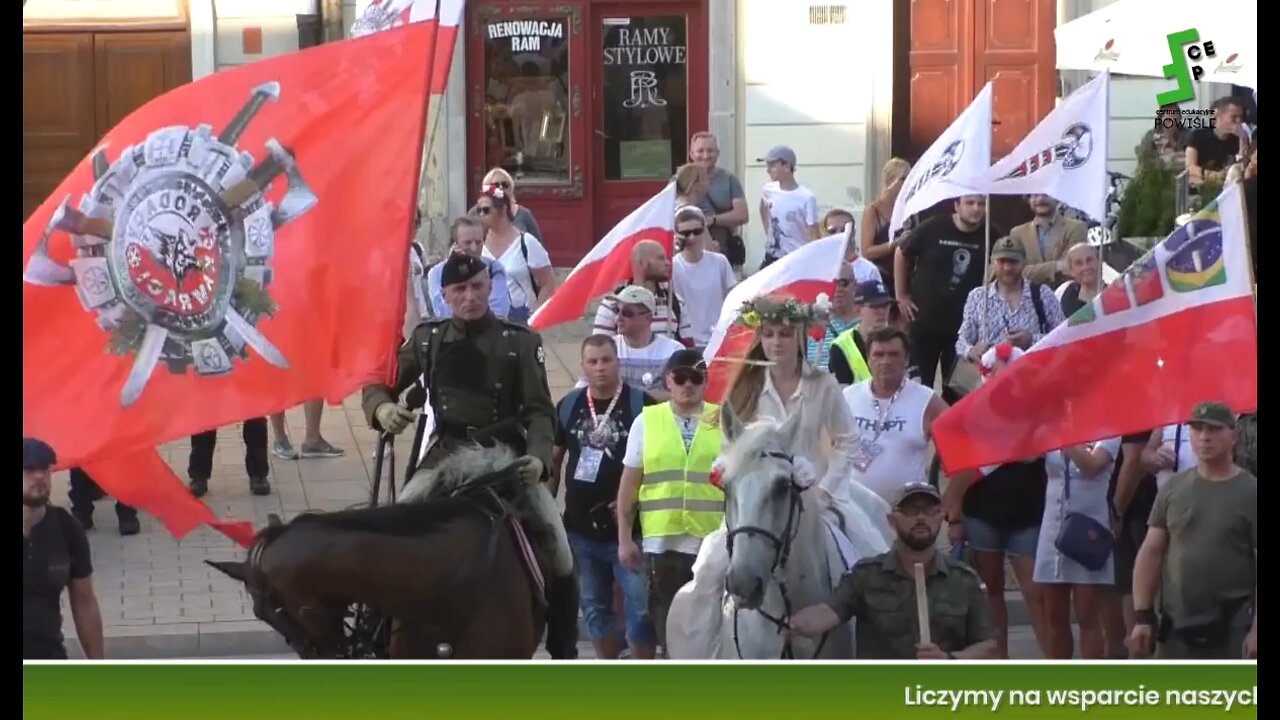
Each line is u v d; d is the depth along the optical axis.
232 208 20.34
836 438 22.28
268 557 17.75
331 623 18.12
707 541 22.05
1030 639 30.98
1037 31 57.16
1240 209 22.86
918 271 37.50
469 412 21.69
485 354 21.78
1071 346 23.17
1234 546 22.62
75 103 55.22
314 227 20.44
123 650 29.20
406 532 18.55
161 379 20.19
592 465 26.94
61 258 20.03
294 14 54.88
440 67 27.88
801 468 20.20
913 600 20.47
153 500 21.00
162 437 20.17
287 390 20.36
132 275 20.14
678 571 25.62
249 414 20.33
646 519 25.80
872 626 20.61
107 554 33.72
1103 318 23.09
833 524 21.86
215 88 20.44
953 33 57.22
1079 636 29.02
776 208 45.41
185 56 55.12
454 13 22.94
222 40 55.12
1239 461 25.19
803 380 22.14
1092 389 23.23
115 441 20.09
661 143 57.59
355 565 17.91
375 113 20.55
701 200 44.19
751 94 56.69
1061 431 23.30
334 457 39.81
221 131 20.38
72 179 20.12
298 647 18.16
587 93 57.16
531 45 56.88
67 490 38.09
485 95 56.91
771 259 45.56
